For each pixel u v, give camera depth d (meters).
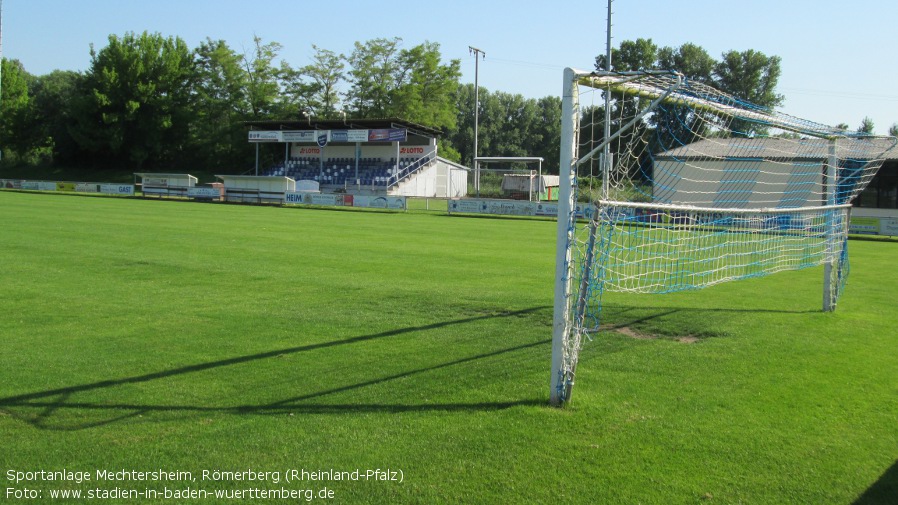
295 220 27.30
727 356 7.53
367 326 8.72
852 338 8.48
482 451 4.85
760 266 13.56
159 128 64.88
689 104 7.45
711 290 12.11
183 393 6.02
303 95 68.88
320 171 53.31
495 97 99.94
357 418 5.46
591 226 5.95
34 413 5.48
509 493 4.24
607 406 5.81
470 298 10.70
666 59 35.38
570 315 6.98
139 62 63.88
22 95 67.94
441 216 33.38
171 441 4.96
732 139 10.30
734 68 34.97
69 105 65.12
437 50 70.38
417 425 5.33
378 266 14.14
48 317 8.88
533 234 23.14
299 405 5.75
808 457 4.85
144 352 7.31
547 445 4.97
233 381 6.38
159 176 45.75
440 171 56.09
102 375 6.49
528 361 7.21
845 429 5.38
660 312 9.98
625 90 6.33
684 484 4.40
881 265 16.77
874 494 4.32
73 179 65.25
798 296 11.64
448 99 74.25
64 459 4.65
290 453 4.78
